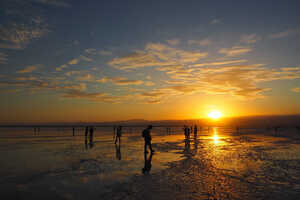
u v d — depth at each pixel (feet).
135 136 101.24
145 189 18.56
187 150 45.34
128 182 20.68
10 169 26.35
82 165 28.86
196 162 31.22
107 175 23.43
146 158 34.78
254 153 40.60
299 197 16.84
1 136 96.07
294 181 21.24
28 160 32.73
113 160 32.81
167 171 25.39
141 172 24.85
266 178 22.31
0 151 43.34
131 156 36.83
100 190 18.25
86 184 20.01
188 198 16.47
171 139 79.66
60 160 32.71
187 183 20.42
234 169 26.55
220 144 58.95
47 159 33.65
